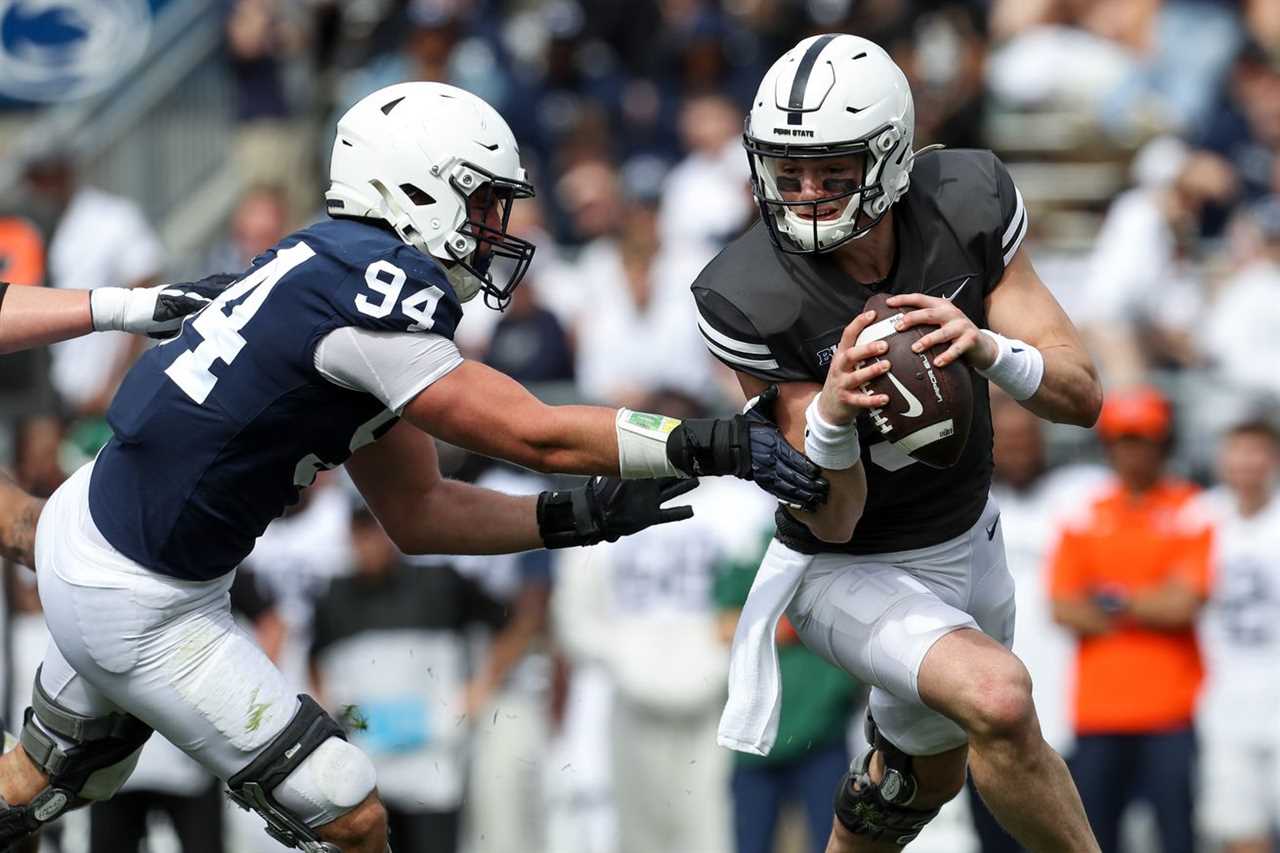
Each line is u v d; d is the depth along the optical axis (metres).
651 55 37.53
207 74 37.50
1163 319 31.03
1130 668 24.38
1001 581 16.67
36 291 16.62
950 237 15.26
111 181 36.34
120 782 16.61
